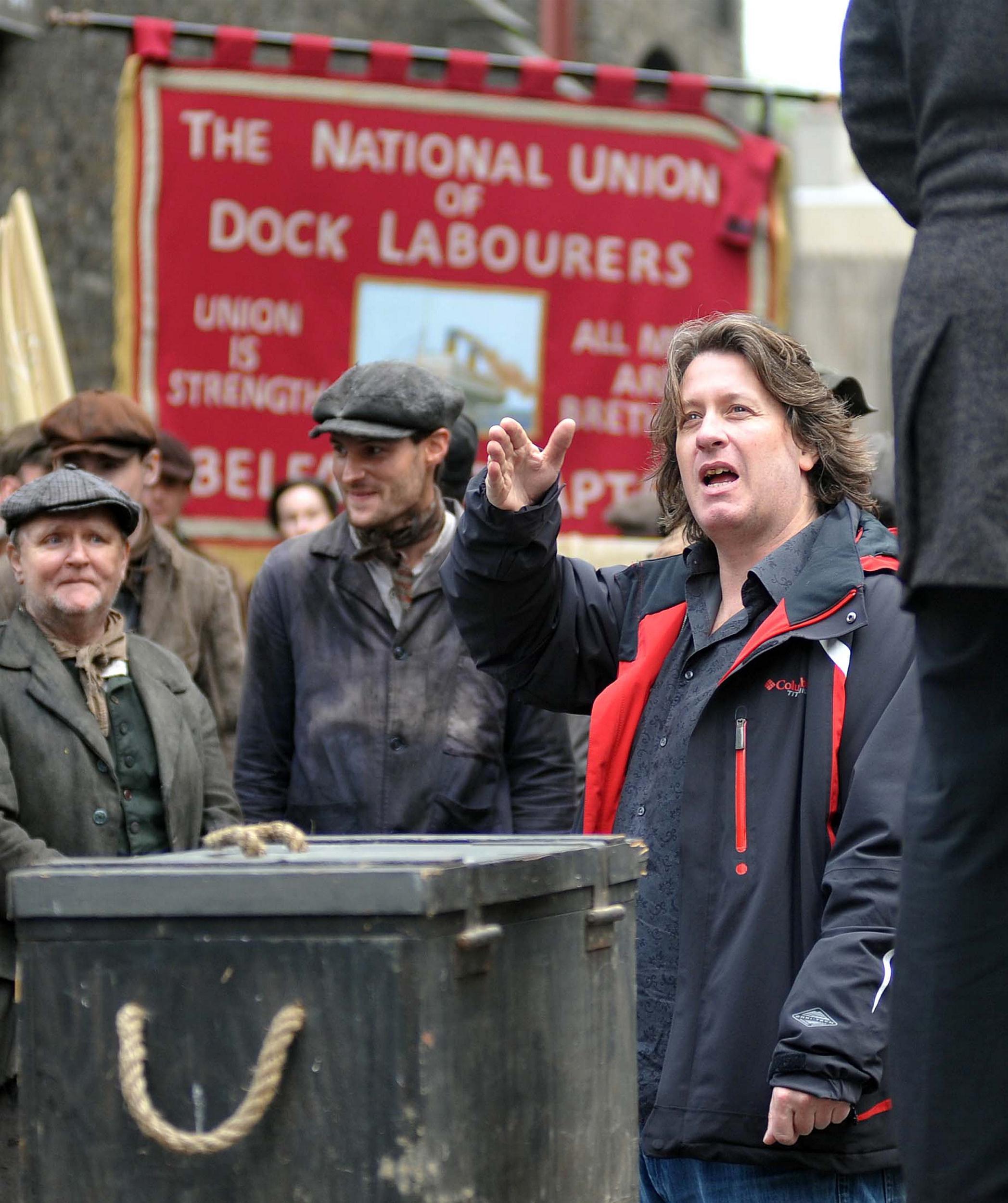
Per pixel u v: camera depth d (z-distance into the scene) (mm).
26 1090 2990
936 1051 2793
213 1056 2895
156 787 5754
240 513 9805
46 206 14617
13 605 6664
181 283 9773
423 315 10070
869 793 4105
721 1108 4121
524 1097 3109
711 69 23422
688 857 4336
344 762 6289
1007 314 2566
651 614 4789
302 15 16875
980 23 2602
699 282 10430
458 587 4746
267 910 2873
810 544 4570
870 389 17219
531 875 3137
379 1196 2830
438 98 10070
